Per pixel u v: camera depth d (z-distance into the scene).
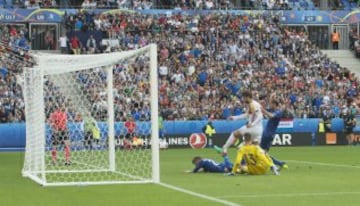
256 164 25.70
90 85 36.62
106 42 64.06
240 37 67.69
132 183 22.62
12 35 63.41
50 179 24.66
